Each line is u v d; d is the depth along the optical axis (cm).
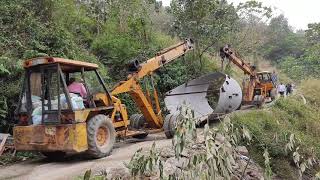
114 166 793
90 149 905
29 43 1381
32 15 1475
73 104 893
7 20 1405
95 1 1998
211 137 448
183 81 1802
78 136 870
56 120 887
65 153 1008
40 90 927
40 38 1434
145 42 1908
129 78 1129
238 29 2472
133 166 479
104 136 949
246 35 3312
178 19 2014
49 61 888
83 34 1798
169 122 1127
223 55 1761
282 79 4006
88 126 907
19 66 1230
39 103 928
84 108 923
